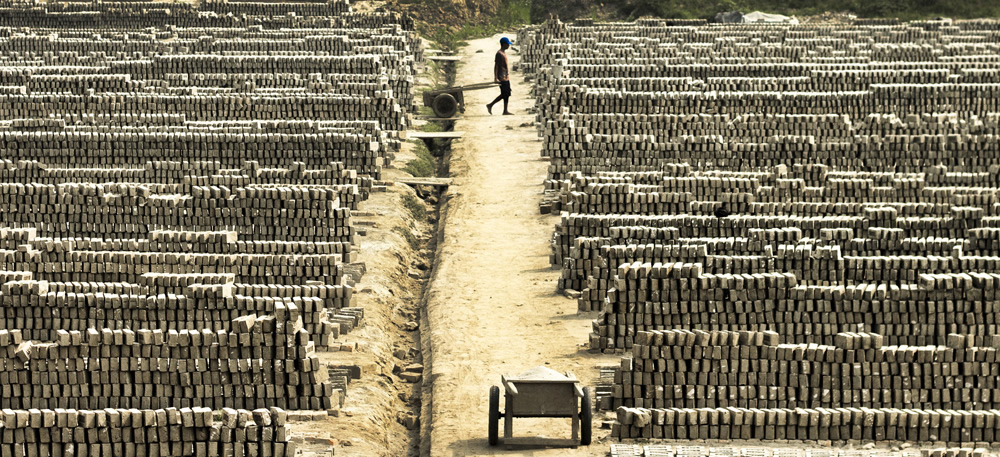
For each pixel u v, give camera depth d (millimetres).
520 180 34250
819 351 16891
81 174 29828
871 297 19344
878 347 16922
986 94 38781
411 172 35469
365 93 39844
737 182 28078
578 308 22156
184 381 16859
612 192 26844
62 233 26328
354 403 17438
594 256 23375
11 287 19484
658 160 32438
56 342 17578
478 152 38000
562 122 33094
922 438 15945
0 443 14438
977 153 32531
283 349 16953
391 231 28406
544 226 29172
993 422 15805
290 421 16609
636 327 19719
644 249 21953
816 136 34000
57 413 14531
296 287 21141
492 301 23031
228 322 18109
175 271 22922
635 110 37281
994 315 19297
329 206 26188
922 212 26422
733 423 15898
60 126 34094
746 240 23656
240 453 14703
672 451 14891
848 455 15180
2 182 29281
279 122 33625
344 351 19719
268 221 26234
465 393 17859
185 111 37469
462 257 26609
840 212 26391
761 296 19625
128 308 19609
